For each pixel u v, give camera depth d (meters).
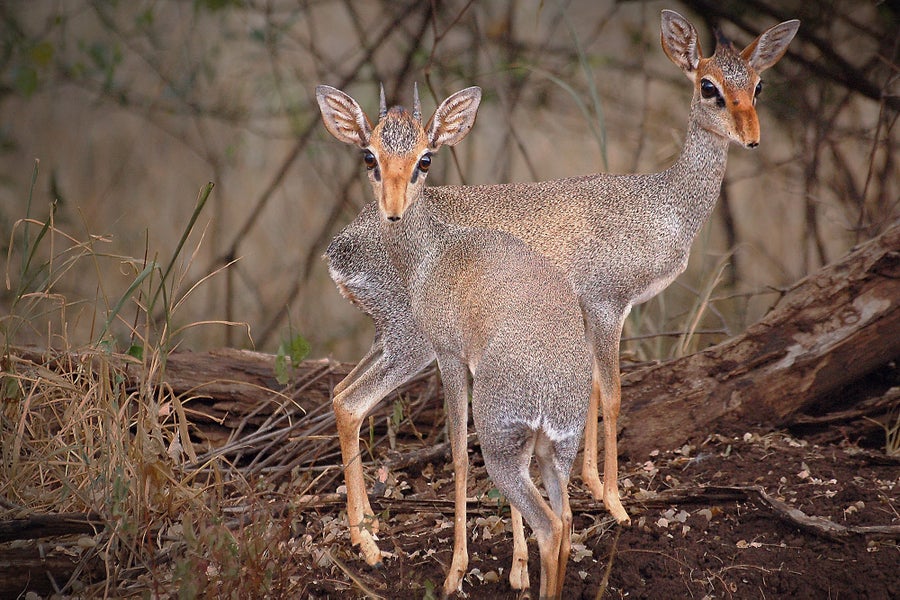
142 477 7.94
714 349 10.84
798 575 7.88
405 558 8.58
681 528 8.74
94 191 17.48
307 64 19.25
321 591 7.95
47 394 9.12
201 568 7.24
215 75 16.42
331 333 15.29
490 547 8.62
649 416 10.59
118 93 15.14
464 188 9.79
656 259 9.58
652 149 17.72
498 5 17.61
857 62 16.20
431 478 10.33
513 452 7.26
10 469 8.46
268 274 16.58
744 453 10.02
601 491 9.46
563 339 7.39
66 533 7.70
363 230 9.48
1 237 14.37
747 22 15.95
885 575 7.75
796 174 16.47
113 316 8.42
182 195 17.88
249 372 11.12
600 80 17.53
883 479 9.32
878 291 10.45
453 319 7.99
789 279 15.29
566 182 9.75
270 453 10.74
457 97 8.77
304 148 15.91
